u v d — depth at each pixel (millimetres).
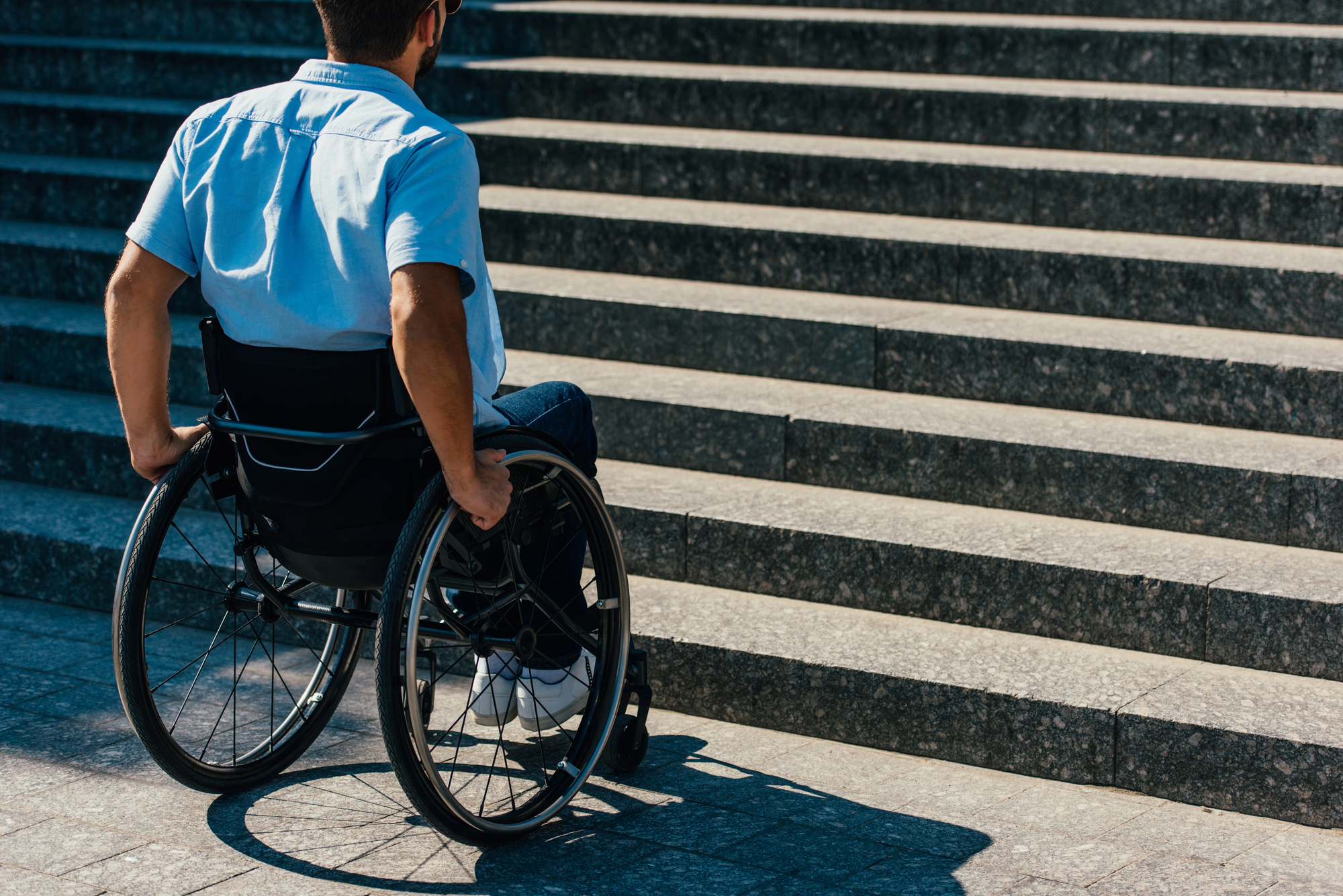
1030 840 2881
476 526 2711
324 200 2535
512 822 2816
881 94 5613
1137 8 6141
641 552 3977
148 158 6117
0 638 3971
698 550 3900
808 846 2848
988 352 4312
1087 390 4227
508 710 3154
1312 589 3338
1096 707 3133
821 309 4637
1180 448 3855
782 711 3445
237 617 3543
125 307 2652
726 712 3512
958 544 3662
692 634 3551
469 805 3002
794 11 6492
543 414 3027
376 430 2604
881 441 4059
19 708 3492
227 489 2906
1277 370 4004
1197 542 3707
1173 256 4535
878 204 5273
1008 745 3225
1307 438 3986
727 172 5438
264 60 6312
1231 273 4410
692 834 2898
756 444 4211
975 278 4734
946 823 2961
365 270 2523
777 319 4543
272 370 2623
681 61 6348
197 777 2955
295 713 3211
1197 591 3381
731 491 4102
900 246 4789
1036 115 5434
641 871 2736
